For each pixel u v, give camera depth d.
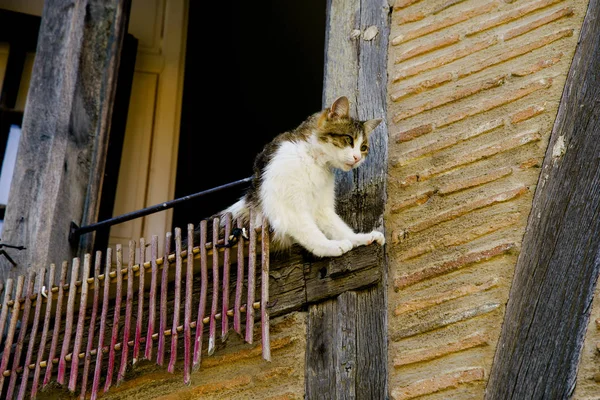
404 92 4.80
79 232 5.12
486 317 3.89
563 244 3.86
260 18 7.93
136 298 4.62
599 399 3.44
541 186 4.08
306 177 4.45
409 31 5.03
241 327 4.32
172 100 6.93
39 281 4.62
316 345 4.14
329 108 4.68
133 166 6.64
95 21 5.78
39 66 5.51
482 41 4.75
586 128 4.11
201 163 8.00
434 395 3.80
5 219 5.03
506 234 4.07
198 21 7.69
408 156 4.56
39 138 5.26
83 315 4.40
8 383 4.58
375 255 4.23
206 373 4.35
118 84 6.56
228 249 4.27
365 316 4.12
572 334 3.62
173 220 7.39
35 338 4.57
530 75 4.48
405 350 3.99
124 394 4.44
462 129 4.51
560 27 4.57
